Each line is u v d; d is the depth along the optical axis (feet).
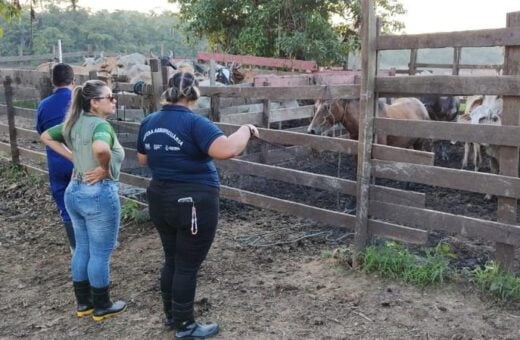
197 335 11.75
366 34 13.91
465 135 13.07
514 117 12.46
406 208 14.30
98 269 12.51
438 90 13.33
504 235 12.89
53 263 16.90
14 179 26.45
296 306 13.17
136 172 22.54
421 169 13.88
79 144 11.91
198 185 10.80
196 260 11.30
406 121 13.99
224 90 18.63
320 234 18.13
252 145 26.68
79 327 12.78
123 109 24.59
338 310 12.87
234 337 11.93
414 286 13.74
